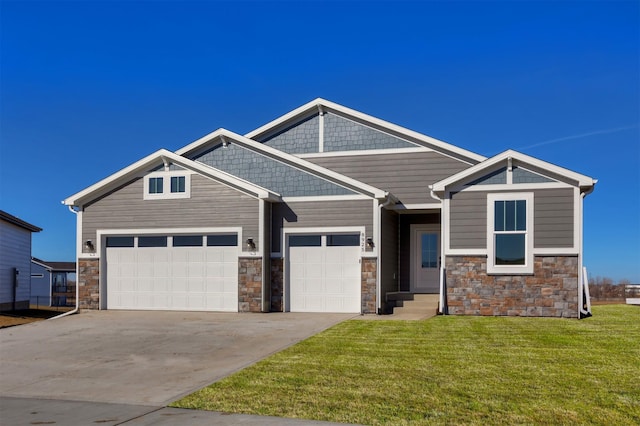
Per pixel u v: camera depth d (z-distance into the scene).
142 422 6.10
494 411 6.18
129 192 16.80
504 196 14.47
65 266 39.72
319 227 15.85
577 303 13.90
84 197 16.97
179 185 16.45
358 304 15.48
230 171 17.45
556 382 7.38
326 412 6.26
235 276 15.94
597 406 6.32
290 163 16.61
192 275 16.30
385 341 10.60
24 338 12.27
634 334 11.20
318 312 15.75
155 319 14.60
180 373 8.62
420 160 17.30
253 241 15.80
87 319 14.89
